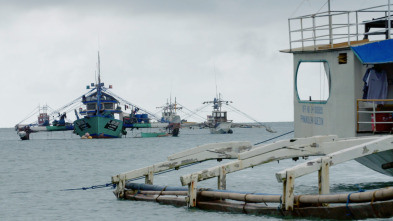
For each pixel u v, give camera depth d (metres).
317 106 32.03
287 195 23.23
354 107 29.23
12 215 29.53
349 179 41.75
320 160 23.41
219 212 26.72
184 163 33.34
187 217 26.11
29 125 187.38
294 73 34.12
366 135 29.11
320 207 22.41
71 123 178.38
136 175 33.09
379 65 29.64
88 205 31.70
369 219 21.03
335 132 30.55
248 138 183.75
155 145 127.75
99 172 55.41
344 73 29.80
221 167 28.05
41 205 32.66
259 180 42.75
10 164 68.00
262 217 24.66
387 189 20.12
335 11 31.30
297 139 28.83
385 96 29.22
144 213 27.95
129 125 174.00
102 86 161.00
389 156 28.55
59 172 55.53
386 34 30.36
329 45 32.38
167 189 30.95
